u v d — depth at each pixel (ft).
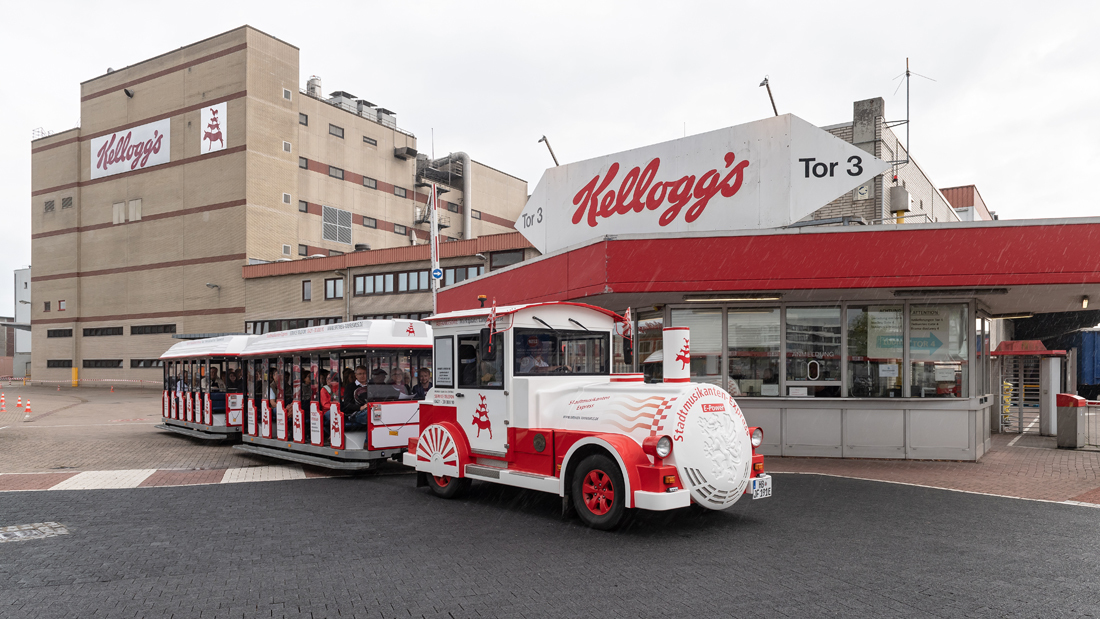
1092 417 66.80
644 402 22.70
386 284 124.57
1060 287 33.37
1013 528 22.29
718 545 20.51
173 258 147.54
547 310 27.32
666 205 45.29
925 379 38.19
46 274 167.32
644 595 16.02
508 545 20.79
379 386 35.81
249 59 140.87
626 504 21.45
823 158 40.60
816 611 14.83
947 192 103.55
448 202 190.90
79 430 62.54
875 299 38.58
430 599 15.89
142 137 153.17
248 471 37.93
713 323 40.52
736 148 42.83
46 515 26.02
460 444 28.22
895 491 28.89
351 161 167.02
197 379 54.34
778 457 38.93
